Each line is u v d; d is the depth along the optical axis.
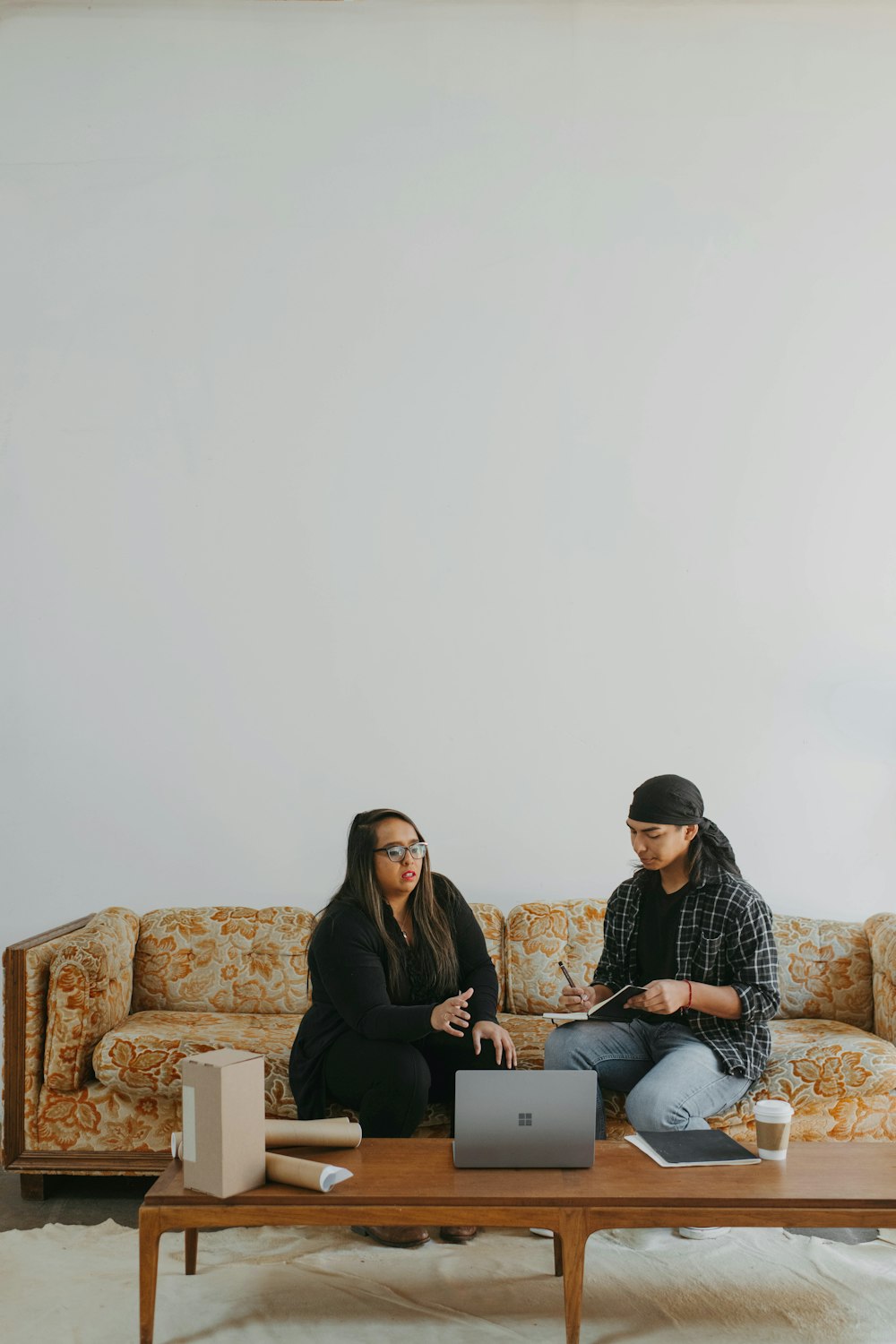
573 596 4.09
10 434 4.16
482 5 4.23
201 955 3.69
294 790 4.07
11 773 4.08
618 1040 2.93
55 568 4.13
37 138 4.22
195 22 4.24
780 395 4.11
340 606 4.11
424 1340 2.22
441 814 4.06
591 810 4.04
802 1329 2.28
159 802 4.07
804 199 4.16
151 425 4.16
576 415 4.14
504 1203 2.08
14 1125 3.09
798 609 4.06
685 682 4.06
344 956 2.83
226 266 4.19
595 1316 2.33
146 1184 3.24
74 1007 3.10
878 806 4.00
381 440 4.15
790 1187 2.15
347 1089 2.81
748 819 4.02
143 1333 2.12
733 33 4.20
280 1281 2.49
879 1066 2.98
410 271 4.18
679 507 4.10
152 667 4.10
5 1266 2.59
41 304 4.19
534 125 4.20
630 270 4.16
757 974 2.87
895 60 4.17
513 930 3.71
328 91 4.23
